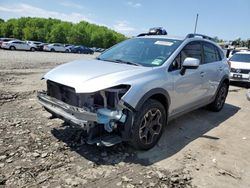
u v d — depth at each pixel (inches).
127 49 196.5
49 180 124.0
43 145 157.5
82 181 125.3
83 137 167.9
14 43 1456.7
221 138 193.6
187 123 221.1
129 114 143.3
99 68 157.1
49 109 155.6
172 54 178.4
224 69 249.3
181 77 178.5
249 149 177.5
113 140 143.4
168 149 167.0
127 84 142.2
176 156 158.1
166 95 165.5
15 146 153.6
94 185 123.0
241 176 141.5
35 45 1577.3
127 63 174.2
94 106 141.8
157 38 201.8
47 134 173.0
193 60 172.1
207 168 146.8
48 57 1022.4
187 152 164.9
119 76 144.8
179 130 202.8
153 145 164.2
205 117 242.2
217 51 246.4
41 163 137.8
